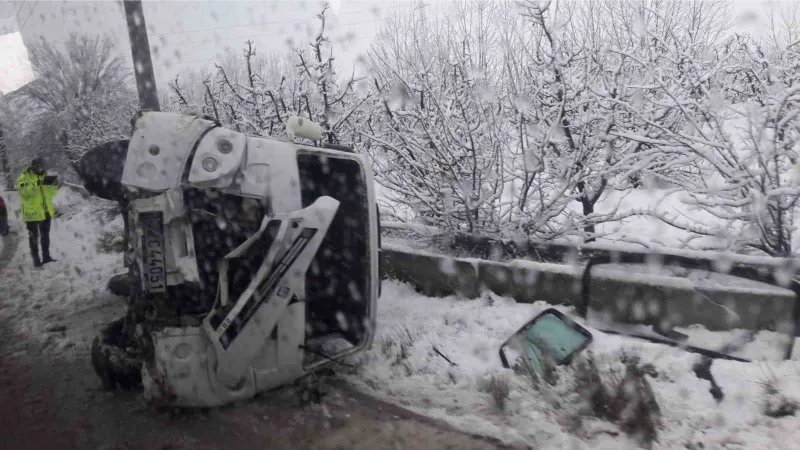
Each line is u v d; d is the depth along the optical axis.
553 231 7.41
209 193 4.60
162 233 4.51
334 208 4.65
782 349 4.83
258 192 4.62
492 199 7.38
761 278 5.21
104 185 5.70
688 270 5.58
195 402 4.43
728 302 5.19
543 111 7.62
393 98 8.02
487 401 4.70
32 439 4.50
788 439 3.80
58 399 5.14
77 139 22.31
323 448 4.17
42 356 6.25
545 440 4.11
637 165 6.90
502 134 7.35
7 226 16.58
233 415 4.62
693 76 7.11
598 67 7.44
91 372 5.70
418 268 7.50
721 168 6.10
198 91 14.39
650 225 8.14
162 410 4.63
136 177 4.49
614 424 4.20
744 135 6.44
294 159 4.86
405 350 5.69
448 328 6.19
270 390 4.89
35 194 10.94
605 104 7.18
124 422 4.64
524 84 7.67
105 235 13.20
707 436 3.94
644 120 6.59
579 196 7.21
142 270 4.46
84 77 23.58
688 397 4.38
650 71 6.82
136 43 10.98
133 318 4.95
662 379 4.66
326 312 5.75
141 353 4.81
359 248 5.63
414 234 8.41
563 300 6.23
